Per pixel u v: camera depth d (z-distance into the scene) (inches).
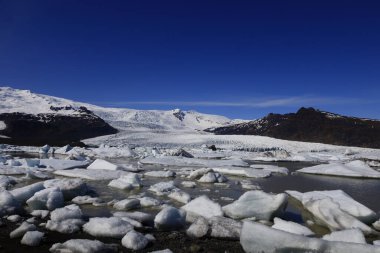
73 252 190.7
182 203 341.7
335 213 260.5
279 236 182.9
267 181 553.6
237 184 500.7
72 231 232.8
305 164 975.0
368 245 168.4
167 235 233.3
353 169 686.5
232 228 230.5
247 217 275.6
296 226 230.2
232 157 1139.9
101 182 476.1
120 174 542.9
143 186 450.6
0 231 234.4
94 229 229.8
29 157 962.7
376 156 1309.1
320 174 688.4
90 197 344.2
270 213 271.6
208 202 290.2
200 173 536.4
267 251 184.1
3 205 281.6
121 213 278.2
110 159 956.6
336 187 506.3
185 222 260.7
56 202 298.4
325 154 1494.8
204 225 232.7
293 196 384.5
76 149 1235.9
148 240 217.2
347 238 199.5
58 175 539.8
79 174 524.4
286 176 638.5
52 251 195.2
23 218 267.9
